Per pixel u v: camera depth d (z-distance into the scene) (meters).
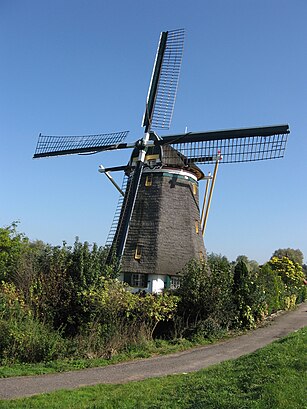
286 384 8.43
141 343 16.70
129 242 22.92
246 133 22.14
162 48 25.62
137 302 17.88
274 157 21.77
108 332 16.25
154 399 8.93
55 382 11.52
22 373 12.50
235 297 22.05
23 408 8.69
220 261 22.45
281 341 14.09
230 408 7.60
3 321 14.48
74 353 14.82
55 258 17.86
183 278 20.47
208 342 18.33
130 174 24.25
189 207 24.03
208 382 9.68
